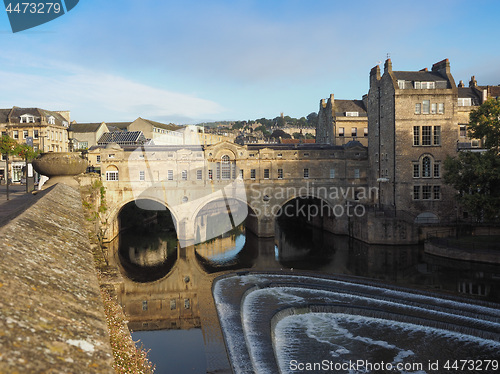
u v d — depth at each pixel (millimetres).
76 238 8695
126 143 92438
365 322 31438
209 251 62844
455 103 61812
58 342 3986
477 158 46906
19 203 18188
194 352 27312
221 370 24359
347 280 42906
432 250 52188
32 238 6789
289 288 40906
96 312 5242
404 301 35250
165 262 55844
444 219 62219
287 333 29781
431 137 62031
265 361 25016
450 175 49750
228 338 28500
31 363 3377
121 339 10656
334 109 86562
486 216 47688
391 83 62781
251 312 33750
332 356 26078
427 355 25953
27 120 85438
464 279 41812
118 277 14883
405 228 59219
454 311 32188
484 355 25797
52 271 5781
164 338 30453
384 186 65750
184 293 42562
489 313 31953
